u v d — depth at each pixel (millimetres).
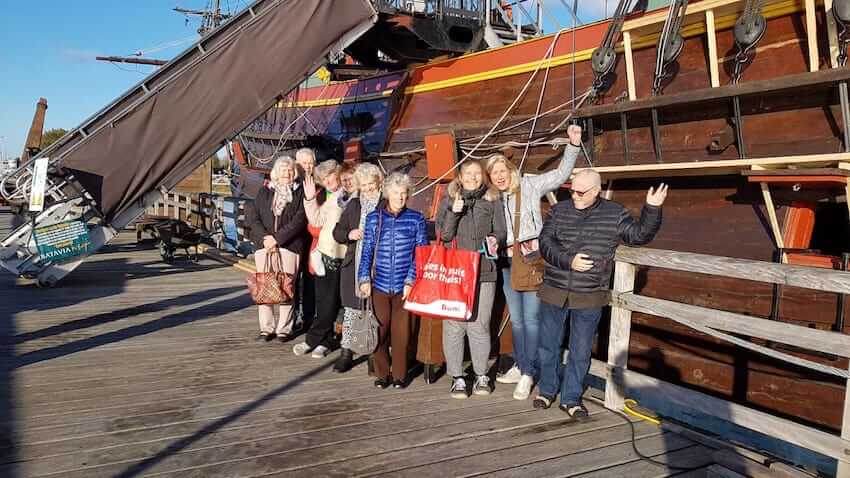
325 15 7898
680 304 3889
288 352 5621
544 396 4305
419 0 9492
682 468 3385
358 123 10461
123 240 14719
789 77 4188
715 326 3654
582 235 3928
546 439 3746
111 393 4383
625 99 5512
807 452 4301
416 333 5188
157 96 7355
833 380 4105
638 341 5312
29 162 7312
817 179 4047
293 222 5570
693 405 3809
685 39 5129
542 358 4258
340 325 5875
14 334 6020
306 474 3207
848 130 4059
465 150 7168
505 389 4742
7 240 8273
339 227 4902
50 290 8359
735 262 3535
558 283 4023
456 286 4230
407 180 4492
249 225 5801
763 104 4562
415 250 4484
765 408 4441
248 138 14789
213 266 11125
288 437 3682
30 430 3676
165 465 3266
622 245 4258
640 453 3562
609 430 3914
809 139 4340
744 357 4582
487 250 4422
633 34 5367
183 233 11375
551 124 6258
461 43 9312
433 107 7941
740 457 3535
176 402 4234
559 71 6277
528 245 4406
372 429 3840
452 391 4492
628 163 5359
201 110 7508
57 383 4570
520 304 4566
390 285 4504
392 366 4676
